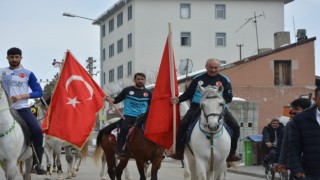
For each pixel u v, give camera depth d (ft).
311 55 108.47
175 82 35.35
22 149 31.83
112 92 189.78
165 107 35.42
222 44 197.36
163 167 76.64
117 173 41.78
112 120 46.75
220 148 30.50
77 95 37.99
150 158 38.65
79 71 38.75
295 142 24.75
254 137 71.77
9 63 31.89
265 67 107.65
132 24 192.65
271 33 199.00
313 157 24.25
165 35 192.13
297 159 24.58
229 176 61.82
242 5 198.18
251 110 80.23
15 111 31.19
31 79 31.89
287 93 107.65
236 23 197.57
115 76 209.87
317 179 24.38
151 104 35.68
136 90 41.04
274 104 107.45
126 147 40.22
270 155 52.54
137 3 190.80
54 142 51.65
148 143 38.06
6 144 29.86
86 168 70.74
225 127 31.81
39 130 32.94
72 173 57.36
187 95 33.73
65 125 36.91
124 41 200.34
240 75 106.83
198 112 32.27
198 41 195.42
